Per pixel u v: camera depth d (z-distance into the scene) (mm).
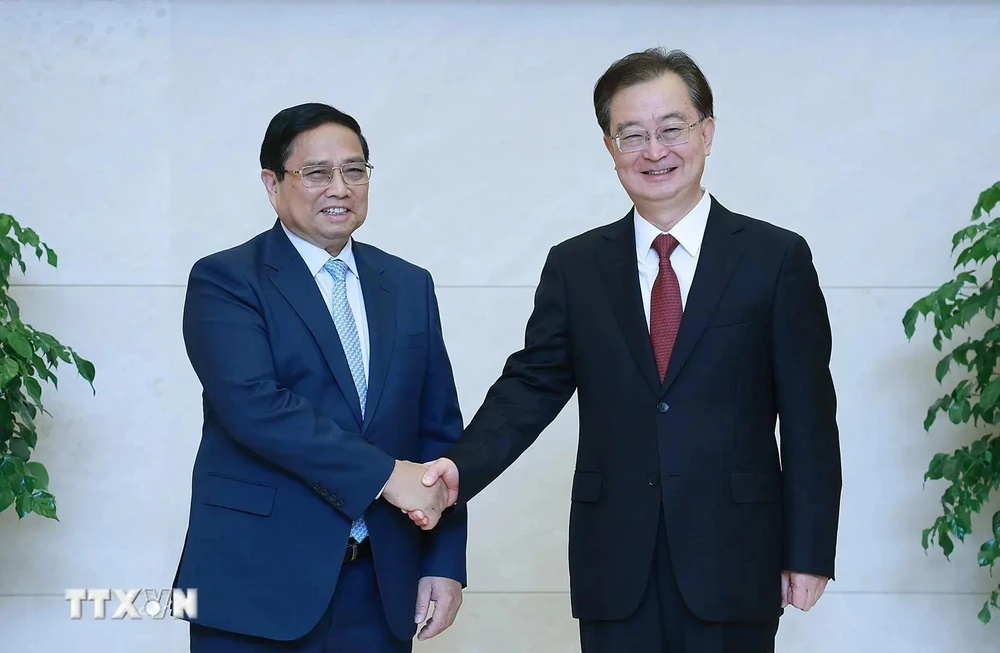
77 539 3611
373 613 2291
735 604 2164
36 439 3213
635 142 2260
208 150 3633
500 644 3629
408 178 3643
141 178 3623
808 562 2188
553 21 3646
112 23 3629
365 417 2270
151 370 3629
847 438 3627
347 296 2361
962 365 3529
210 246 3631
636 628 2209
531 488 3637
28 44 3619
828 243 3633
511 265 3648
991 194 3137
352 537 2250
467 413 3633
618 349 2268
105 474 3615
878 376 3627
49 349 3133
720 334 2223
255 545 2189
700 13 3643
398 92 3645
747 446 2219
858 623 3631
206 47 3631
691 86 2285
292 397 2193
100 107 3623
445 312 3645
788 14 3643
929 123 3629
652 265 2328
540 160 3646
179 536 3623
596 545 2242
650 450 2213
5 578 3604
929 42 3631
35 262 3604
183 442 3629
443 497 2287
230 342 2221
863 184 3633
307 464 2156
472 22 3645
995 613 3594
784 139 3637
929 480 3611
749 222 2336
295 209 2297
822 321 2295
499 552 3637
